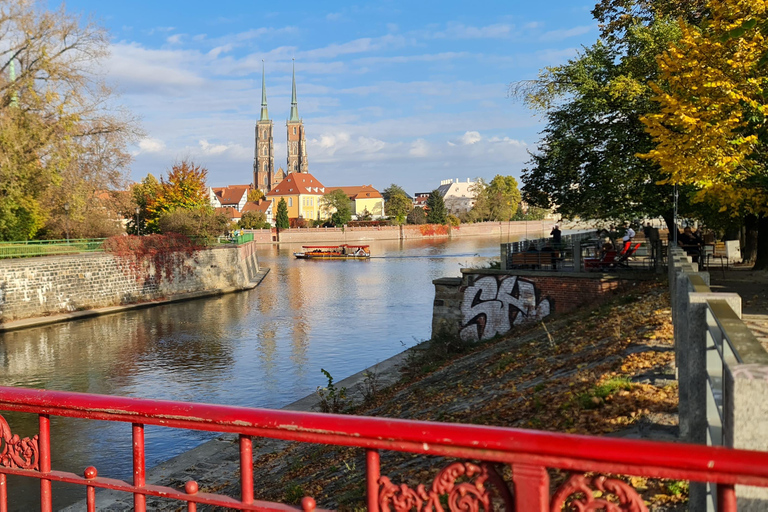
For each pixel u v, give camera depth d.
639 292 20.30
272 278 66.25
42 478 3.15
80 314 41.50
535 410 9.99
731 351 3.21
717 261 29.81
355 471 10.06
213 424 2.73
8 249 41.28
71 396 3.05
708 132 15.56
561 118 26.41
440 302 26.12
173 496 2.85
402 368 23.27
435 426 2.34
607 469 2.07
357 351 29.11
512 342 20.09
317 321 38.12
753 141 15.33
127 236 48.81
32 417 19.89
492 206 169.62
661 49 23.66
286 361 27.59
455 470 2.33
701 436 4.90
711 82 15.45
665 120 16.97
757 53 14.97
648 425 7.53
